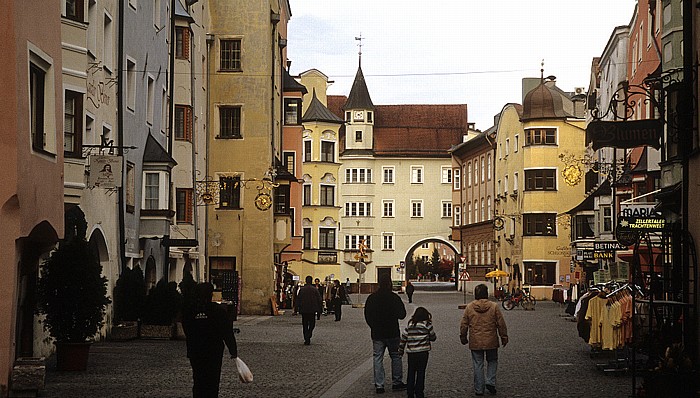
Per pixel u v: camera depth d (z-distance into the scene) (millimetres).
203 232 50969
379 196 119562
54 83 19922
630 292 21859
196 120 49000
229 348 12953
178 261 44094
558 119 85125
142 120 36219
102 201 30062
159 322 30578
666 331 19141
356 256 71625
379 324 18391
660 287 21438
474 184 108688
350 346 30234
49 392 17219
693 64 20781
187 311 13000
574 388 18766
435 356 27016
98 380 19141
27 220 17750
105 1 30625
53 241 20453
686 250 19562
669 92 24391
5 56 17031
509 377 20938
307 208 105438
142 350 26531
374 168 119688
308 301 30406
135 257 35094
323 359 25406
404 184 119688
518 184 88312
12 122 17062
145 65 36625
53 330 20656
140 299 30734
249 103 53969
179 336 30484
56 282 20453
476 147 107250
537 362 24734
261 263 53188
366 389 18812
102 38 30062
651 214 29453
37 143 19500
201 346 12883
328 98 131250
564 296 73125
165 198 36594
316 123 105500
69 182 25016
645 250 28656
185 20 42844
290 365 23594
